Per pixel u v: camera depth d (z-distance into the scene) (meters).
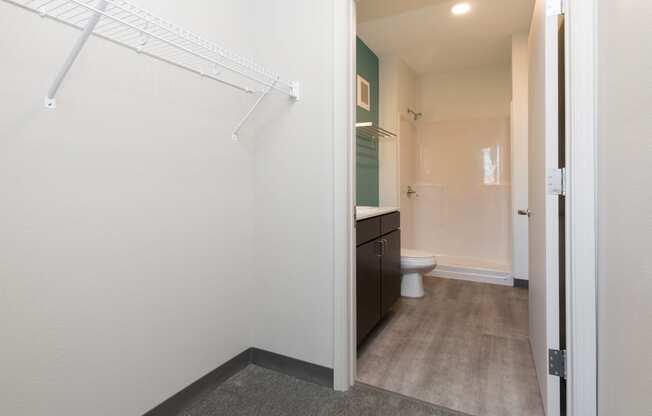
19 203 1.05
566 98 1.35
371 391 1.77
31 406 1.09
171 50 1.50
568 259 1.35
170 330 1.54
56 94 1.13
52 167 1.12
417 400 1.69
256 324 2.02
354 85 1.83
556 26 1.43
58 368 1.15
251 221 2.00
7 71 1.01
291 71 1.87
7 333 1.03
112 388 1.32
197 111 1.64
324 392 1.76
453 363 2.05
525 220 3.54
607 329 1.18
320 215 1.81
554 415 1.45
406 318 2.78
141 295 1.41
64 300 1.16
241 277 1.94
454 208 4.58
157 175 1.46
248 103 1.95
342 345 1.77
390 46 3.62
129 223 1.36
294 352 1.91
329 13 1.76
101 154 1.26
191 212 1.62
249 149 1.97
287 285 1.92
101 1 1.00
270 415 1.58
